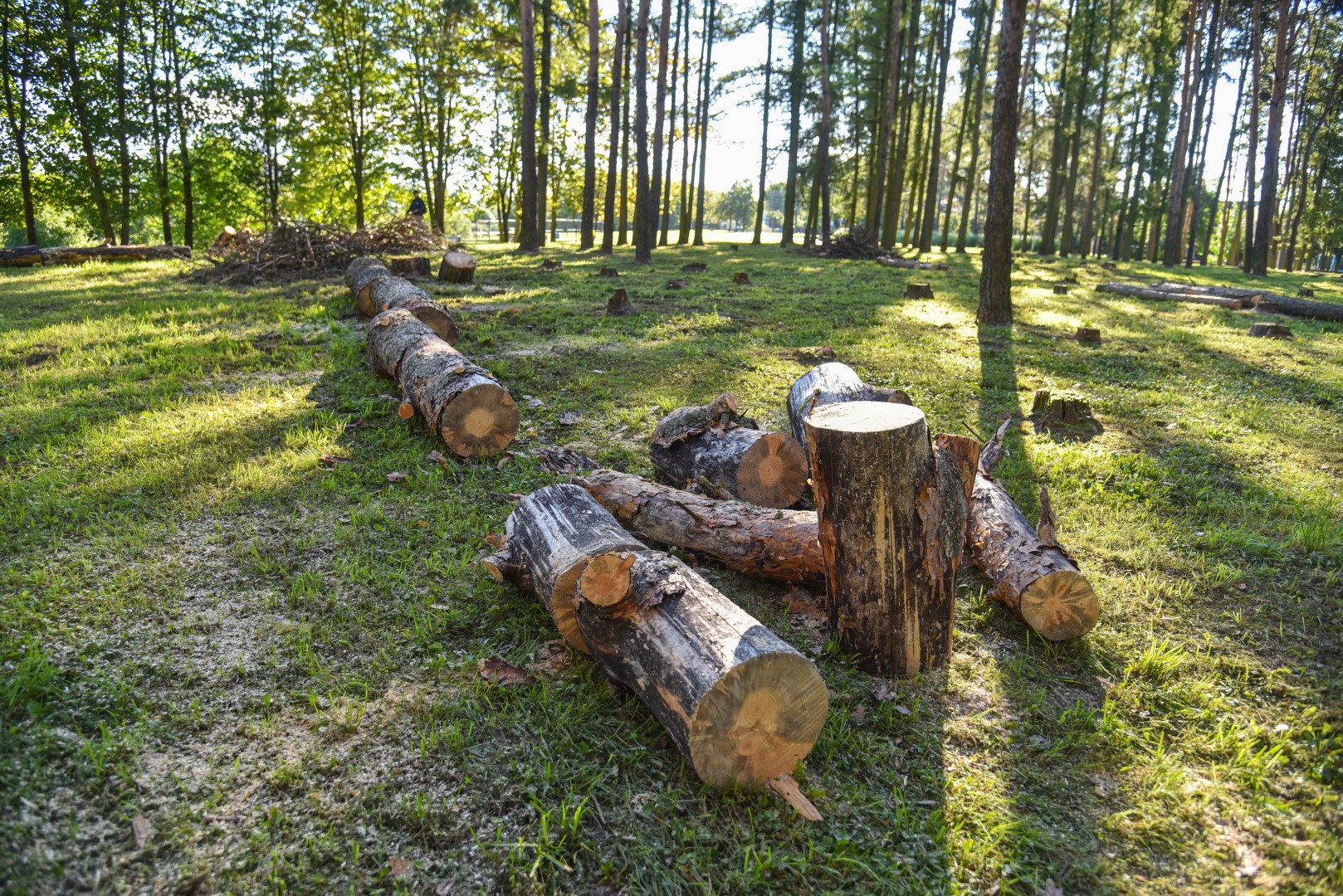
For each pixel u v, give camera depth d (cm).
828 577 335
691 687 252
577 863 230
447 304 1195
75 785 245
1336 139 3884
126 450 535
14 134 2305
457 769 263
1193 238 3675
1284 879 229
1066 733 296
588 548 318
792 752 264
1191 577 416
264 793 249
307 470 512
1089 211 3659
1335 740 284
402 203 3562
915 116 4512
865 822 252
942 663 336
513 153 3484
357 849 229
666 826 245
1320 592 400
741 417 520
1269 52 3828
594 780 258
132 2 2441
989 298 1194
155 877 217
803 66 3612
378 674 314
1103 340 1100
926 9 3516
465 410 532
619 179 4666
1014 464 564
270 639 332
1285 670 330
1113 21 3462
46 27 2308
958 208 7850
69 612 340
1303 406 755
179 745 268
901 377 815
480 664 321
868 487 309
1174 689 320
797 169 3816
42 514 437
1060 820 255
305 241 1575
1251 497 523
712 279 1767
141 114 2508
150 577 375
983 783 270
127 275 1634
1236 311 1490
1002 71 1115
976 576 411
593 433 614
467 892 220
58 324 997
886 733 294
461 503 477
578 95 3011
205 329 960
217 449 541
